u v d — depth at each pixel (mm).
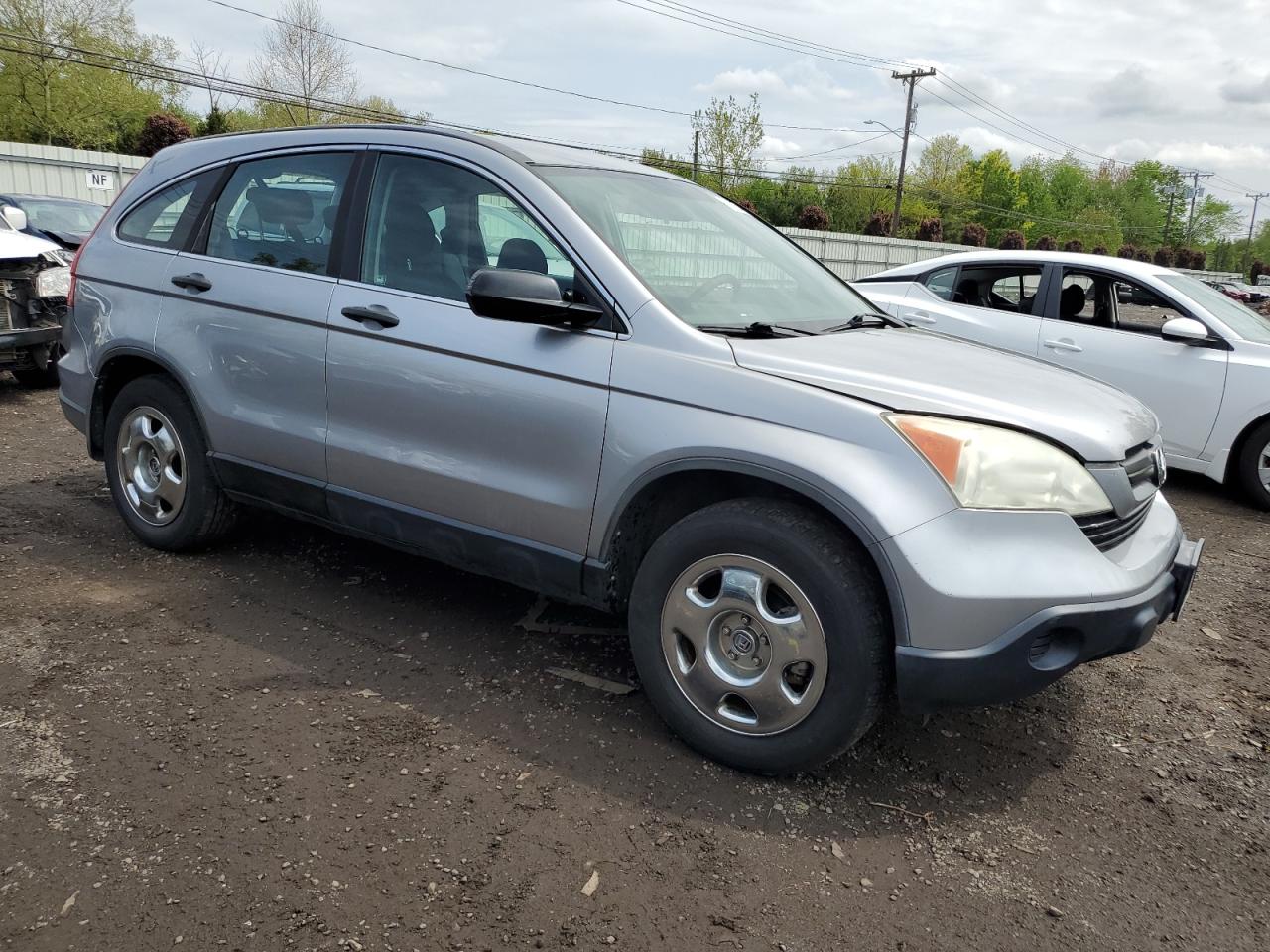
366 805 2559
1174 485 7098
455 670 3355
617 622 3812
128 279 4148
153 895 2180
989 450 2527
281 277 3688
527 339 3057
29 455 6004
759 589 2674
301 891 2221
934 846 2547
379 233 3494
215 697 3086
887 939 2186
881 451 2527
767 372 2736
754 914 2236
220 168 4043
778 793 2725
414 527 3379
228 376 3812
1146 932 2264
